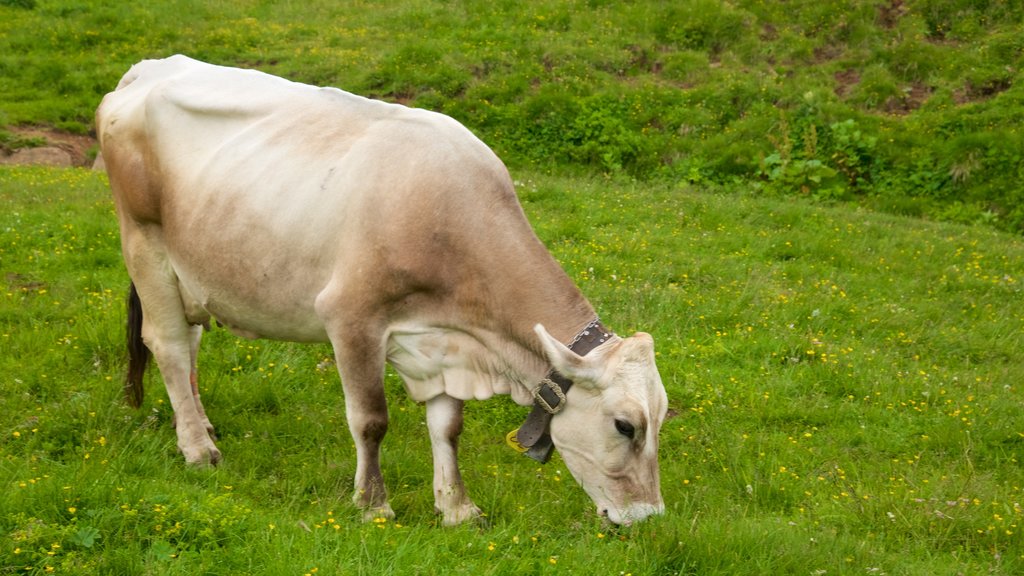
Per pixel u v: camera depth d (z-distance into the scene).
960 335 8.67
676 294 8.99
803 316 8.83
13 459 5.10
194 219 5.21
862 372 7.61
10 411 5.93
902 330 8.80
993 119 16.47
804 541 4.79
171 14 22.69
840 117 16.95
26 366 6.54
